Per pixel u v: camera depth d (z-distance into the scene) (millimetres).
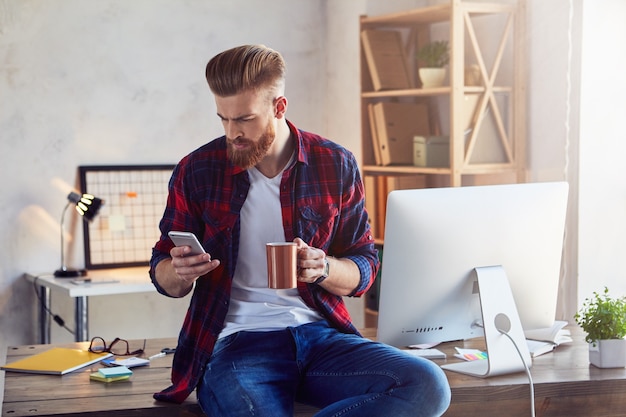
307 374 2121
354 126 4781
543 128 3787
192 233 2090
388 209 2178
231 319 2178
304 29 5008
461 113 3848
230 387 1984
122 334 4676
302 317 2199
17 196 4438
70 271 4320
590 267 3611
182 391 2076
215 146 2209
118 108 4617
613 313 2350
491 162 3924
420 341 2324
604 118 3607
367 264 2242
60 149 4508
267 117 2090
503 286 2285
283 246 1921
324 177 2238
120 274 4383
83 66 4535
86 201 4219
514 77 3889
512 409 2184
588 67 3570
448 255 2250
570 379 2229
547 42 3734
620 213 3646
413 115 4398
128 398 2113
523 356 2273
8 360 2521
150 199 4664
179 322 4805
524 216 2338
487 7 3848
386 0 4582
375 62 4383
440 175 4453
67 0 4484
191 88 4766
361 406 1915
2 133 4391
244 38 4875
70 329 4559
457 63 3832
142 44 4652
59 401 2082
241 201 2152
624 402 2258
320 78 5070
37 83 4449
